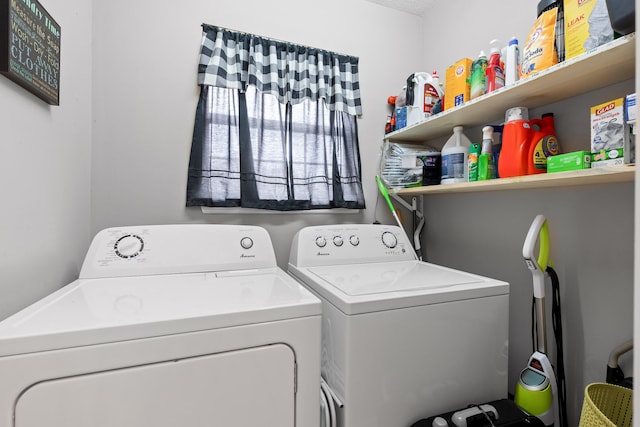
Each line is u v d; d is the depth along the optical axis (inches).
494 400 47.4
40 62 37.7
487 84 54.7
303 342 34.5
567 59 40.6
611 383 44.5
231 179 67.4
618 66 40.1
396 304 41.6
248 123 68.8
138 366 28.4
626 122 35.7
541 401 44.6
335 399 41.1
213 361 30.8
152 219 63.5
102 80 59.8
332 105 77.3
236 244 55.9
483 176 56.2
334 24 78.5
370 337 40.2
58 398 26.1
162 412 29.1
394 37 85.6
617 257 47.0
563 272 54.1
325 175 75.1
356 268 60.9
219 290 40.8
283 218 73.9
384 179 81.4
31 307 32.7
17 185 34.6
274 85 70.6
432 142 84.2
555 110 54.6
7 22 31.2
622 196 46.4
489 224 68.0
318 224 77.3
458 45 75.7
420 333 42.9
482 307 46.8
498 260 66.0
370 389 40.2
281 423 33.6
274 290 40.8
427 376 43.3
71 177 49.5
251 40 69.4
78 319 29.1
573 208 52.7
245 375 32.0
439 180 71.4
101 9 59.7
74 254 51.0
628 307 45.8
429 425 41.8
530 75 45.1
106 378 27.4
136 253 49.9
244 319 32.1
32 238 37.6
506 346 48.6
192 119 66.2
